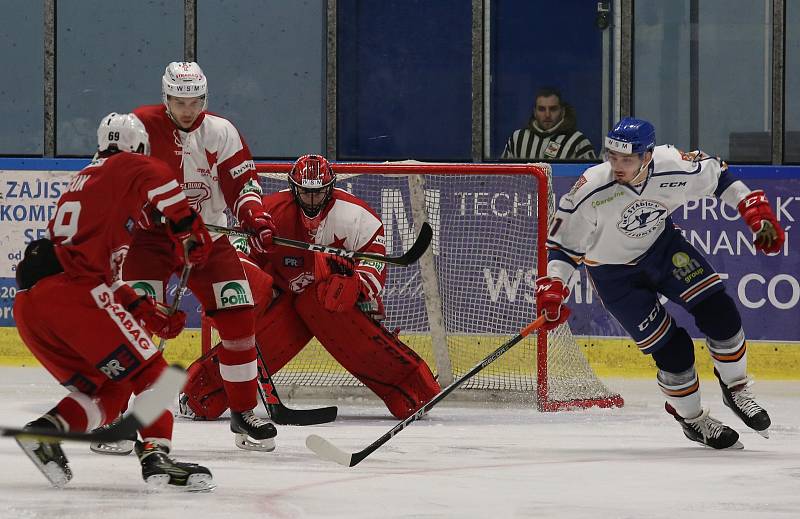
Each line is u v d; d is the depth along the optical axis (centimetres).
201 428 1859
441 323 2302
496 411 2142
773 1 2823
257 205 1588
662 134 2877
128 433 1019
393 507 1169
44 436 1024
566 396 2211
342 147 2958
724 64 2850
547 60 2898
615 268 1642
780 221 2680
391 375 2030
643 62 2875
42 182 2745
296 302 2019
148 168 1234
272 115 2959
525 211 2397
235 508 1151
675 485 1318
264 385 1911
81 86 2955
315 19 2948
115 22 2952
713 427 1644
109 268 1226
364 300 2033
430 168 2259
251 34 2955
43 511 1124
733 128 2855
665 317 1653
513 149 2922
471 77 2927
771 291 2670
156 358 1220
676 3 2852
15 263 2756
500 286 2398
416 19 2933
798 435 1798
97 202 1211
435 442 1702
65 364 1225
